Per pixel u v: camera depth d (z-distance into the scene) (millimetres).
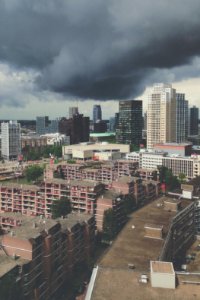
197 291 101625
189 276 110500
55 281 168875
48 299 162875
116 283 105250
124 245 169500
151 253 160500
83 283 178750
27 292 146000
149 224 190250
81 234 194125
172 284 102750
